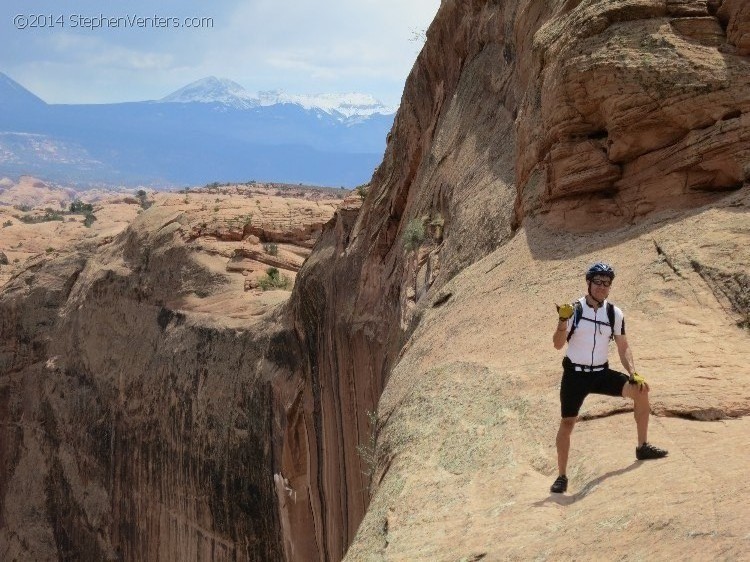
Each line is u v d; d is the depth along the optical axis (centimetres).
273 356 3547
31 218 13038
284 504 3309
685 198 1215
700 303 952
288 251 4897
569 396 693
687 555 505
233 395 3712
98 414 4872
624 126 1277
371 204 3200
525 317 1134
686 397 765
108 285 5125
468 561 638
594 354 689
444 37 2944
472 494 767
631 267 1096
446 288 1532
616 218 1318
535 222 1455
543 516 655
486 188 2036
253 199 5709
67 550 5022
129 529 4500
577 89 1345
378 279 2859
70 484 5056
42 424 5428
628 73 1258
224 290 4447
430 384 1086
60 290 5681
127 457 4562
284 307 3653
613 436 741
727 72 1189
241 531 3612
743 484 568
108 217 11869
